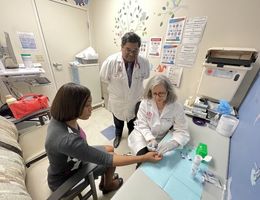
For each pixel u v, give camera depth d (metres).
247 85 1.27
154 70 1.96
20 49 2.00
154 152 0.84
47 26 2.15
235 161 0.74
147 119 1.15
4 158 0.86
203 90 1.40
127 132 2.12
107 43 2.55
